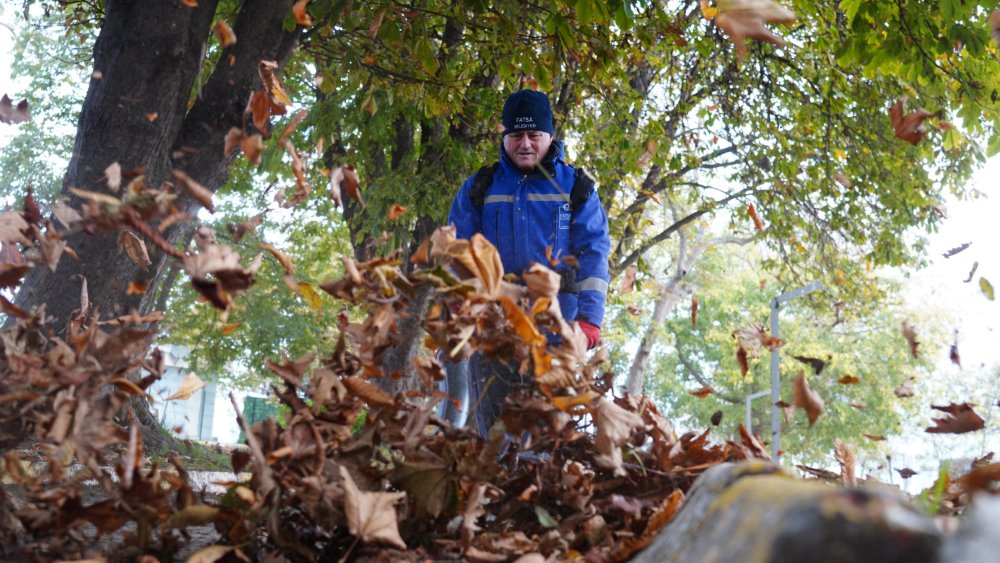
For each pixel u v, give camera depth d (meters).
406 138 13.42
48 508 2.04
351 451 2.26
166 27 5.91
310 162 14.19
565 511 2.38
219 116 6.29
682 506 1.82
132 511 2.02
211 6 6.20
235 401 2.08
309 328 24.78
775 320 16.09
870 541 1.06
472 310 2.27
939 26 7.93
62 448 2.00
